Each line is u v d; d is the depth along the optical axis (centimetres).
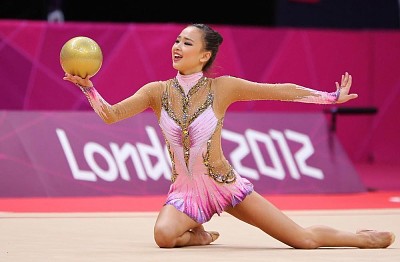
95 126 2514
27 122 2475
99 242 1422
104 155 2475
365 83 3431
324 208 2203
